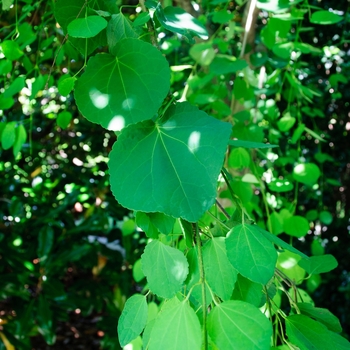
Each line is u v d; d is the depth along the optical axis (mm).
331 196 1366
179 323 252
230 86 998
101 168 1320
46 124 1354
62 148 1350
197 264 291
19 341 1073
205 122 267
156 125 279
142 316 292
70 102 1223
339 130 1324
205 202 242
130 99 275
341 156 1347
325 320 312
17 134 646
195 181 248
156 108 272
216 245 288
